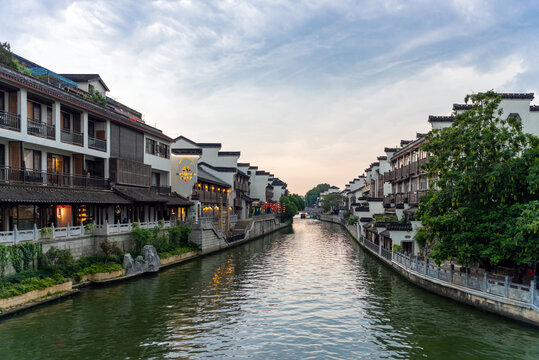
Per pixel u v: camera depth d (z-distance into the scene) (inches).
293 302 863.7
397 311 789.9
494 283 768.9
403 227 1274.6
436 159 874.8
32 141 939.3
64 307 768.9
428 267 965.8
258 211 3302.2
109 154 1259.8
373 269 1311.5
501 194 749.3
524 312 674.2
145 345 598.2
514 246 682.8
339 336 651.5
